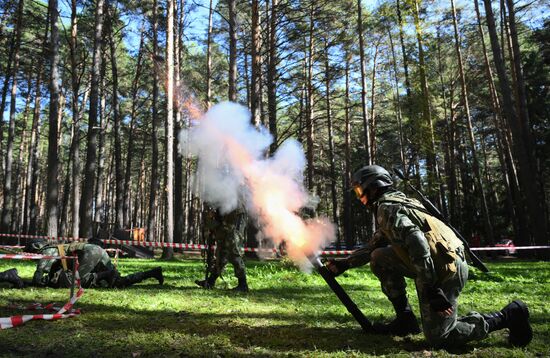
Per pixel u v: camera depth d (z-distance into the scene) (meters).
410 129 29.31
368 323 3.75
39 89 33.06
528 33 30.92
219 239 6.66
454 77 31.88
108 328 3.73
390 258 3.56
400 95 34.69
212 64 35.00
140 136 43.84
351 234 31.31
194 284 7.40
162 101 30.11
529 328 3.26
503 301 5.74
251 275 9.41
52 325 3.79
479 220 33.41
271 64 18.42
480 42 30.27
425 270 2.92
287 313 4.71
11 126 28.70
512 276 9.43
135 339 3.38
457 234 3.22
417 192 3.41
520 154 18.25
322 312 4.81
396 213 3.10
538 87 28.56
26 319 3.81
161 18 28.95
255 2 17.62
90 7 28.16
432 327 3.10
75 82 25.42
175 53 25.78
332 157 30.97
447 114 35.44
